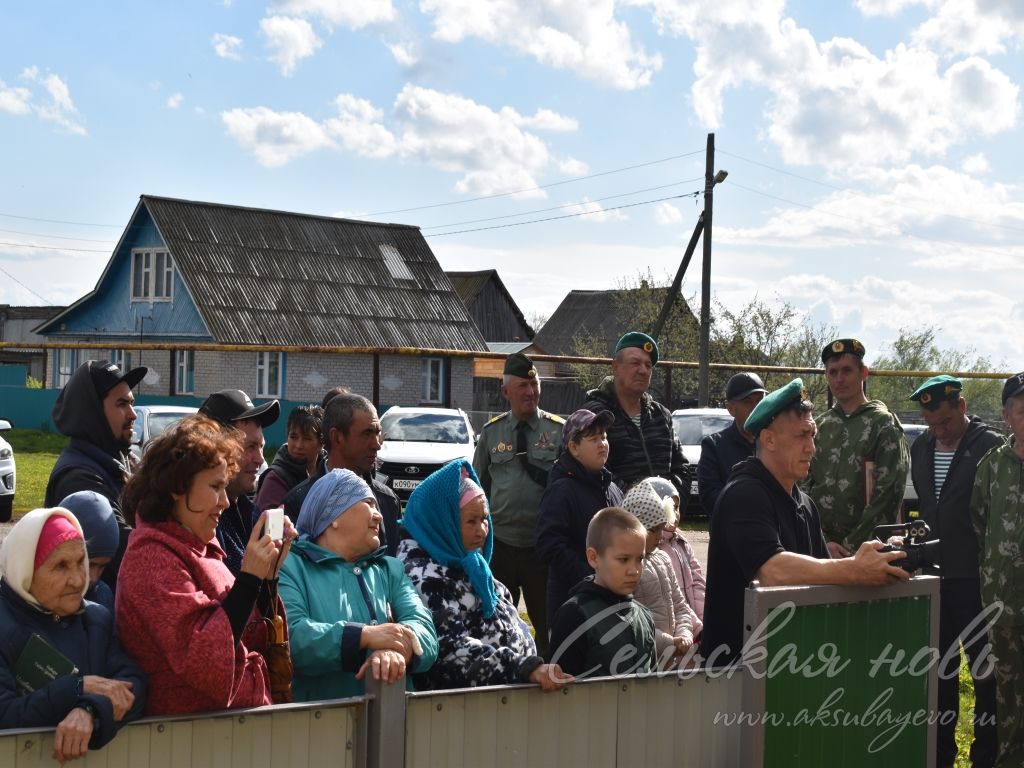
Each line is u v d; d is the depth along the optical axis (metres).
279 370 33.78
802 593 3.62
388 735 3.09
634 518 3.96
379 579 3.66
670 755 3.57
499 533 6.09
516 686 3.30
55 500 4.02
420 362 36.38
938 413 5.96
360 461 4.88
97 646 2.89
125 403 4.19
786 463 4.04
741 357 34.72
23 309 52.94
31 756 2.60
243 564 3.01
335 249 37.75
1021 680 5.36
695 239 24.72
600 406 5.76
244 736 2.92
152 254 36.06
